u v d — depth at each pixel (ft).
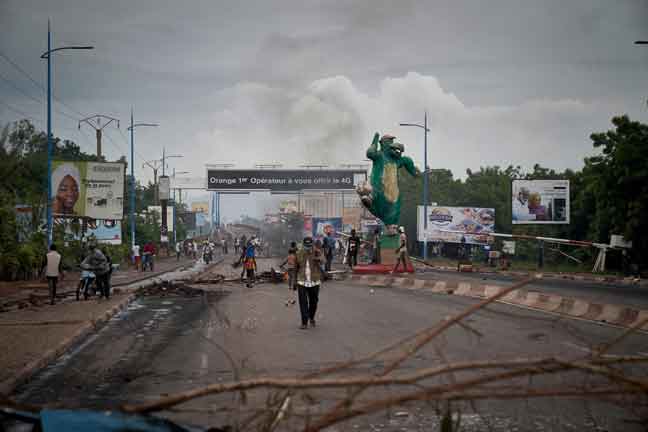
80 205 132.46
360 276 97.81
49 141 106.63
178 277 117.39
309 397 13.83
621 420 18.89
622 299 57.72
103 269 65.98
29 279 105.09
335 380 12.21
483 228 186.80
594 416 19.30
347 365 13.38
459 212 186.80
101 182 133.28
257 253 265.75
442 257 208.13
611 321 42.01
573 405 20.45
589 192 146.92
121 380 26.84
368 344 34.06
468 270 125.59
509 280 88.84
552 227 169.07
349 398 12.53
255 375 26.32
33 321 46.39
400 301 60.54
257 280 98.58
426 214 173.06
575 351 30.17
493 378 12.42
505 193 211.20
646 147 110.42
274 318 48.16
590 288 74.84
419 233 187.01
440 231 185.68
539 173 200.85
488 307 53.57
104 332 43.37
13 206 113.70
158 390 24.58
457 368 12.53
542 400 21.06
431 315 47.93
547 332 37.27
